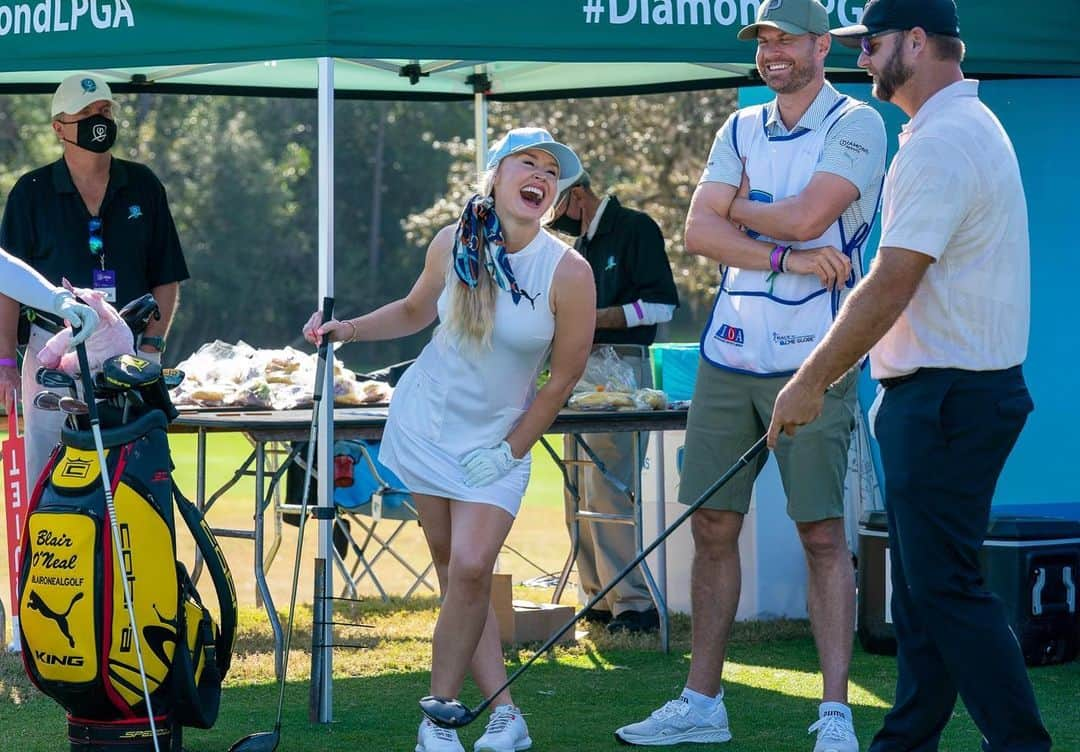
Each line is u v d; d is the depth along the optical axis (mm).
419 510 4945
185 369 7066
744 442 5254
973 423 4234
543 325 4719
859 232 5227
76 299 4449
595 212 7449
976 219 4184
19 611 4328
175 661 4375
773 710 5770
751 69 8016
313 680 5531
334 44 5137
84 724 4398
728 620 5316
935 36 4305
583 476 7824
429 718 4629
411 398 4918
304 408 6820
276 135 44500
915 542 4285
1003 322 4246
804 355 5129
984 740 4324
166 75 7820
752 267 5172
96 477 4285
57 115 6488
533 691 6133
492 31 5285
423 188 46781
